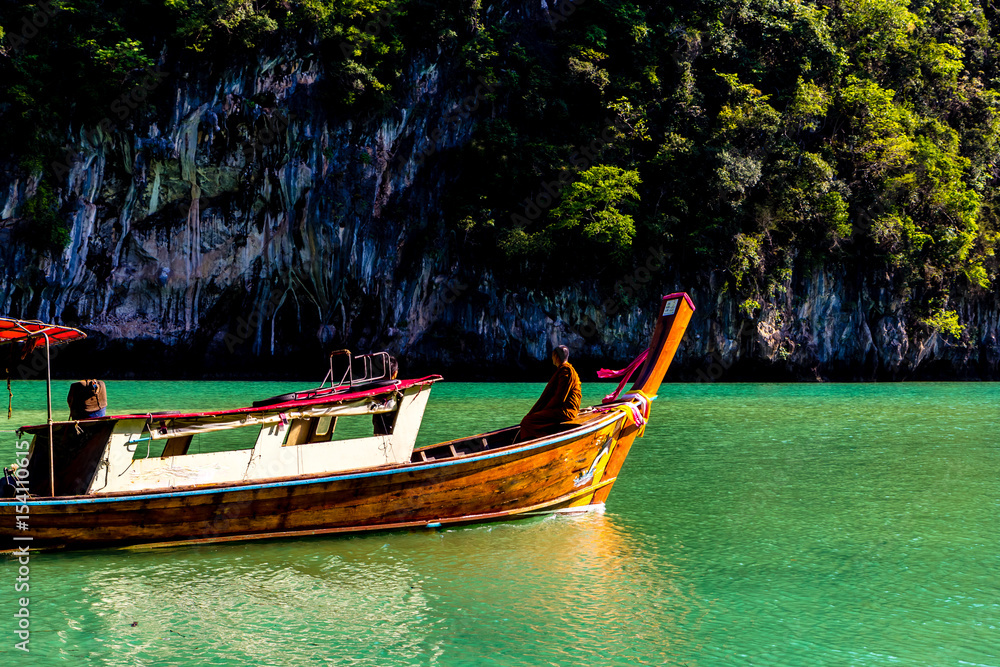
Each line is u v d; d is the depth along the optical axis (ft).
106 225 137.18
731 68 172.45
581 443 31.32
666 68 169.99
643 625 20.93
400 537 28.76
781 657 19.13
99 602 22.18
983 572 25.72
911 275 168.55
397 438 30.30
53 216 130.62
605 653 19.17
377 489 28.07
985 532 30.71
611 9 166.30
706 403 95.55
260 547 27.30
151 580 23.98
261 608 21.91
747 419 74.28
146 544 26.17
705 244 155.12
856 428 66.80
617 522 31.81
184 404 80.28
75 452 25.86
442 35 151.43
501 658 18.86
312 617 21.31
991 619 21.67
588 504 33.17
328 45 144.87
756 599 23.07
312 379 151.74
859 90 171.12
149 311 142.20
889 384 155.02
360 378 31.63
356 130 146.41
